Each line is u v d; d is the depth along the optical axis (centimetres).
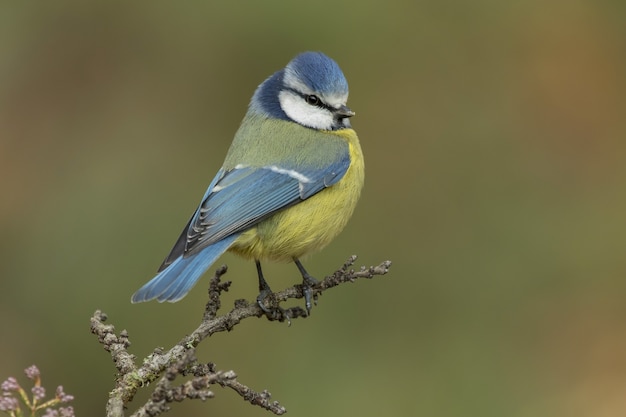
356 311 1237
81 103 1356
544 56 1420
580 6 1430
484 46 1416
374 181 1353
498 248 1296
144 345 1163
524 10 1425
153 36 1374
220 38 1359
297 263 875
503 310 1254
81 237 1224
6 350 1152
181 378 1169
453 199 1340
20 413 539
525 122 1391
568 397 1188
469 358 1207
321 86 915
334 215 875
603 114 1396
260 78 1350
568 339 1227
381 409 1156
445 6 1410
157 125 1339
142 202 1267
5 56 1367
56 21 1378
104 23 1376
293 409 1159
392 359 1201
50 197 1275
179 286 771
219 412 1166
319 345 1199
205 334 700
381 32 1383
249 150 877
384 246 1302
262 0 1334
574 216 1319
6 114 1342
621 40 1428
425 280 1276
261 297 748
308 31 1346
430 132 1378
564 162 1367
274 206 842
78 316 1170
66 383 1148
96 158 1313
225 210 830
